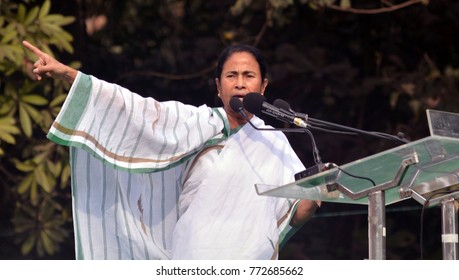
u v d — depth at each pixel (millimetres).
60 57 24312
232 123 14000
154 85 26125
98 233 13594
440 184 12117
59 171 22359
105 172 13625
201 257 13344
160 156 13375
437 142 10523
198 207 13516
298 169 14227
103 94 13000
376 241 11523
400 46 26125
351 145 26484
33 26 21672
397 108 26234
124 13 25188
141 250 13727
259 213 13594
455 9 25734
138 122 13164
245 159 13766
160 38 25609
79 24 24750
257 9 24547
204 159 13781
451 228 11961
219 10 25344
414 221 27250
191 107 13812
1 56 21188
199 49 25578
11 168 23719
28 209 23250
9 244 24000
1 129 21125
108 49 25438
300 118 12844
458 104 25453
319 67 25609
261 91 14148
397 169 11312
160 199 13891
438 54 26188
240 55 13891
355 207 27156
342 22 25859
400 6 24891
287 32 25656
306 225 26984
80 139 12953
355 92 25875
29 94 21703
